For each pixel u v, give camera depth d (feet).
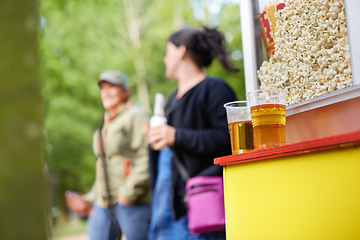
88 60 24.70
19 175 11.80
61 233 16.79
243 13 3.55
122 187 8.40
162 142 7.59
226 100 7.69
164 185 7.71
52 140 22.86
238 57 21.79
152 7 26.61
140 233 8.23
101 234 8.66
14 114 12.00
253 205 2.56
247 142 2.84
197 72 8.31
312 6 2.90
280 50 3.19
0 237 11.23
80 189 22.77
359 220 1.96
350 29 2.67
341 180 2.04
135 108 8.73
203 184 7.10
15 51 12.10
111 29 25.57
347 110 2.46
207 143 7.37
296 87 3.07
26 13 12.22
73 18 24.99
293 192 2.29
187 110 7.80
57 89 23.93
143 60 25.26
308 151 2.20
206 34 8.40
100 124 8.84
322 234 2.13
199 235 7.11
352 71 2.67
